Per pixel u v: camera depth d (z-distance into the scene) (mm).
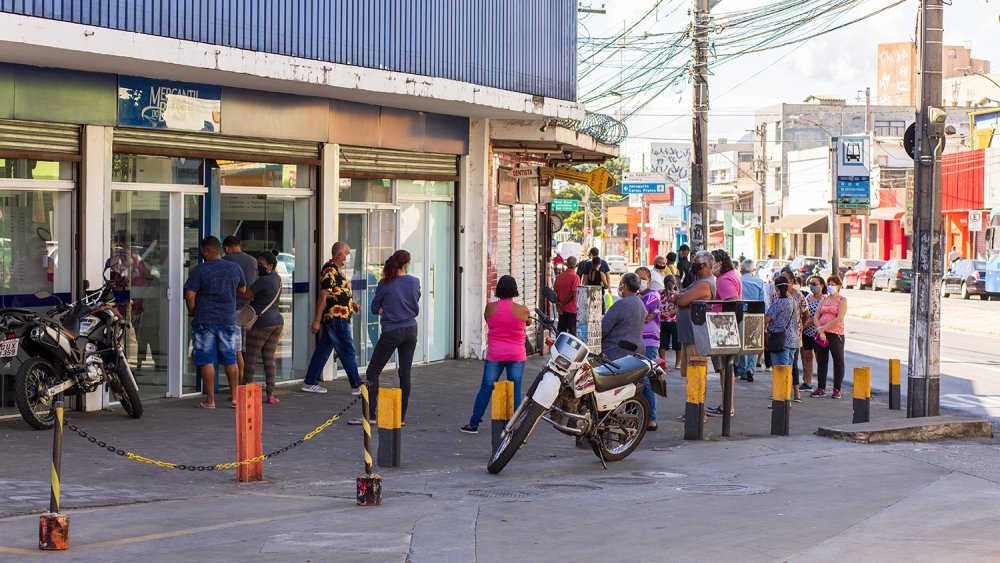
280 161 15672
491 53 18156
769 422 14617
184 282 14484
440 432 12891
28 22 11008
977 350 27328
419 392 16047
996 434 14250
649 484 10070
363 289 17750
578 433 10789
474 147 19906
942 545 7441
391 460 10844
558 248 40406
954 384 20078
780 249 84938
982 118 57344
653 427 13633
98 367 12344
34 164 12664
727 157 100375
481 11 17891
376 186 17891
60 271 13008
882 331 34312
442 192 19578
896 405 16281
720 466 11102
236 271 13672
